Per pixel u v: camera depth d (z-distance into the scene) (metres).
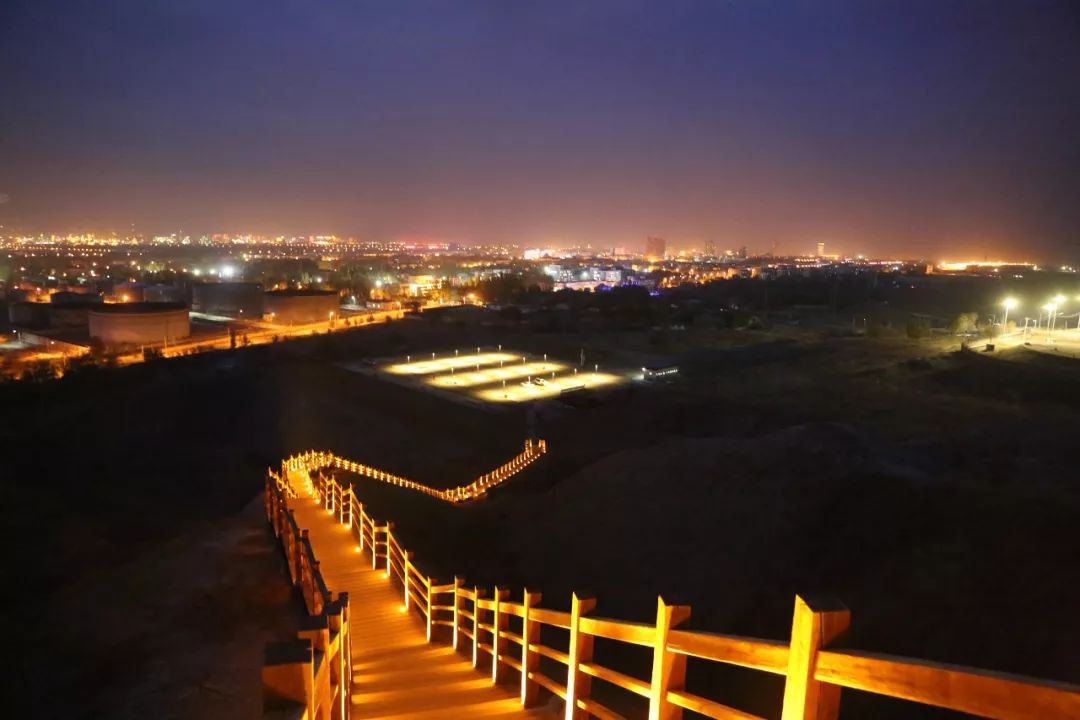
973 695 1.72
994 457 27.95
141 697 8.31
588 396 55.91
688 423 48.09
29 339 82.44
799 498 22.44
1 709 8.33
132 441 42.81
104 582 12.14
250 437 46.22
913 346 73.69
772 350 74.38
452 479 39.16
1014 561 15.98
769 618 16.72
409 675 7.82
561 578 20.36
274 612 10.77
